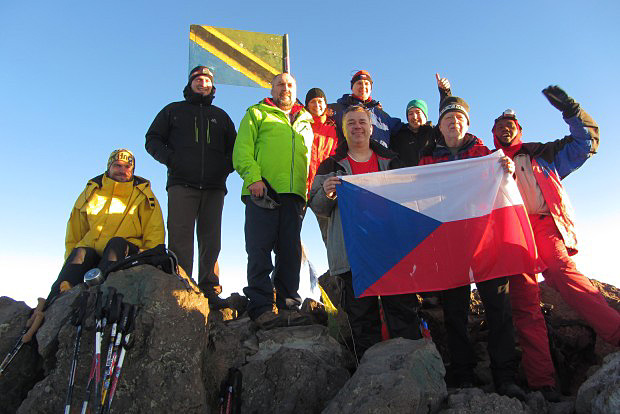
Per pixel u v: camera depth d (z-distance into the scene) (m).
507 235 4.52
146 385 3.86
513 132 5.31
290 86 6.01
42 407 3.87
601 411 3.57
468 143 5.07
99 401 3.63
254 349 4.79
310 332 4.96
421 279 4.46
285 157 5.62
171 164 5.91
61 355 4.07
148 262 4.57
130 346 3.97
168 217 5.86
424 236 4.58
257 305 5.18
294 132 5.83
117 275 4.36
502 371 4.19
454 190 4.72
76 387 3.88
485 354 5.45
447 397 3.88
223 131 6.39
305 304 5.77
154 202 5.91
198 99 6.33
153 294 4.18
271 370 4.42
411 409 3.53
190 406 3.87
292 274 5.46
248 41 7.95
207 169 6.02
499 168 4.76
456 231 4.57
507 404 3.72
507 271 4.38
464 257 4.49
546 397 4.34
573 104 4.88
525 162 5.15
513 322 4.68
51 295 4.92
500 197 4.68
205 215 6.08
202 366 4.32
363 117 5.05
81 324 4.00
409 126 6.94
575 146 4.95
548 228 4.95
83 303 4.11
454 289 4.62
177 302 4.23
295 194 5.55
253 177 5.34
